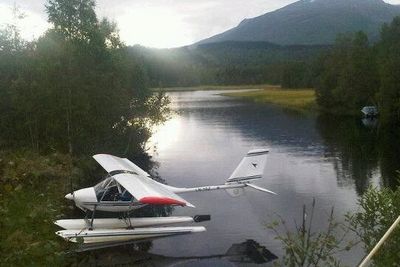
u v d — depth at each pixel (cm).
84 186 2327
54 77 2725
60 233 1432
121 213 1878
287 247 807
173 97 11856
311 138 4294
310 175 2666
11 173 1848
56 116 2750
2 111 2783
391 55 6341
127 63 3522
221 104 8844
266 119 6094
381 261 753
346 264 1275
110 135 3122
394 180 2473
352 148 3659
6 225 970
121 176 1540
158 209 2000
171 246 1541
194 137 4503
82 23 3356
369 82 6788
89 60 3075
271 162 3106
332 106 7294
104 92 2967
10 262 833
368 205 881
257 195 2217
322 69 11519
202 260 1412
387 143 3891
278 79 17475
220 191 2309
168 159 3297
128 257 1433
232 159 3256
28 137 2805
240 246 1532
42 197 1364
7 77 2823
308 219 1800
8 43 2945
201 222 1808
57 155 2556
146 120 3528
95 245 1515
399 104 5316
